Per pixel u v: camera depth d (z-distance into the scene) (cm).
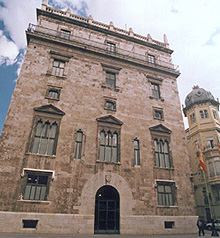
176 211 2336
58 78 2514
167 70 3250
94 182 2142
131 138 2531
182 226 2286
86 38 3014
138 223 2127
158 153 2611
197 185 4391
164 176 2475
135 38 3334
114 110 2606
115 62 2970
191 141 4778
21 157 1989
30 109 2220
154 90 3083
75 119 2358
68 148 2189
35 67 2467
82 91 2552
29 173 1958
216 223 3228
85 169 2161
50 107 2305
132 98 2806
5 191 1828
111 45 3170
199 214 4238
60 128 2252
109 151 2386
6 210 1775
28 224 1822
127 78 2927
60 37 2739
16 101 2200
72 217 1928
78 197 2023
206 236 2022
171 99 3092
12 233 1661
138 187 2298
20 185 1884
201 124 4525
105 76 2816
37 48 2595
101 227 2041
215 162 3984
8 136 2023
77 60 2731
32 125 2156
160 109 2919
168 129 2775
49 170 2025
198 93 4862
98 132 2398
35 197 1920
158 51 3481
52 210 1897
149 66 3139
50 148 2159
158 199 2344
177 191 2452
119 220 2105
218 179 3828
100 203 2133
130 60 3030
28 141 2072
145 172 2405
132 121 2641
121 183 2248
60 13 3097
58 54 2669
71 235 1755
